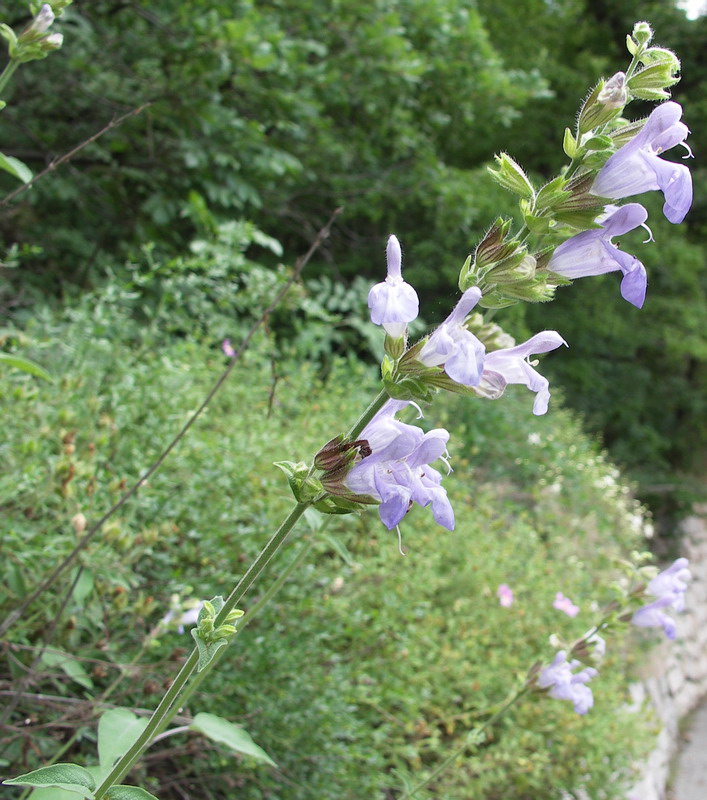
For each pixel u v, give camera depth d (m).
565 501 7.36
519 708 4.33
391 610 3.80
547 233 1.56
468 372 1.39
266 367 4.69
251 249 9.03
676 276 13.03
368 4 7.00
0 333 3.28
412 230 10.30
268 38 6.07
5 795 2.24
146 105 2.68
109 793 1.57
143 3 6.34
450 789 3.62
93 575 2.56
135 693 2.78
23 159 6.80
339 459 1.46
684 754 8.14
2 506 2.74
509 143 13.19
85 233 6.98
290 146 7.53
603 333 12.27
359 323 6.12
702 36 14.39
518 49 13.41
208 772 3.01
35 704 2.59
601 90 1.54
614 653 5.79
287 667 3.11
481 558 4.82
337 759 3.23
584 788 4.63
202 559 3.12
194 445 3.34
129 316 4.99
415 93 8.77
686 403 14.15
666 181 1.51
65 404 3.18
